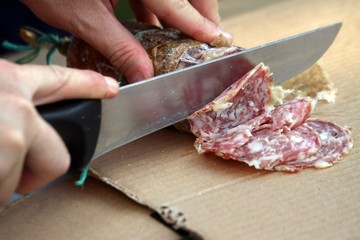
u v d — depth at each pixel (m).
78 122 0.93
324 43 1.38
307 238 0.95
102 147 1.05
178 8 1.29
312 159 1.15
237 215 1.01
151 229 1.01
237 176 1.13
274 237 0.96
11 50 2.24
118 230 1.01
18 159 0.79
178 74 1.14
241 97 1.21
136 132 1.11
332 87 1.43
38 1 1.40
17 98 0.79
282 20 2.14
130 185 1.12
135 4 1.82
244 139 1.13
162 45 1.31
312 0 2.34
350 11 2.10
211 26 1.33
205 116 1.22
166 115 1.16
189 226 0.98
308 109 1.19
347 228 0.96
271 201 1.05
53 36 1.60
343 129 1.21
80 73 0.93
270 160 1.12
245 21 2.20
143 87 1.08
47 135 0.83
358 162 1.14
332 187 1.07
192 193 1.08
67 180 1.18
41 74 0.86
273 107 1.22
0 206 1.11
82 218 1.06
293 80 1.43
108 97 0.98
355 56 1.65
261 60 1.26
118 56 1.30
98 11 1.33
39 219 1.07
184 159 1.20
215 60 1.19
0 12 2.20
